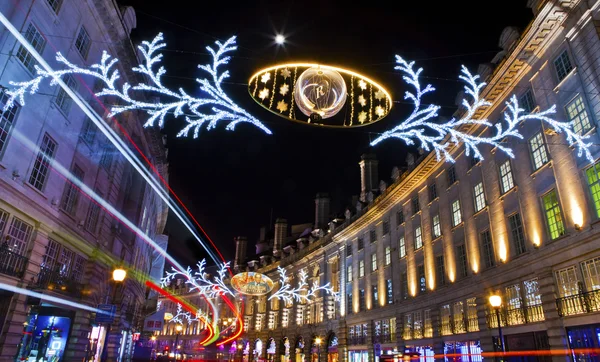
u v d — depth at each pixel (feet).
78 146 62.28
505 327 62.28
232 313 224.33
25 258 48.26
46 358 59.41
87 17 60.85
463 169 79.66
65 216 58.70
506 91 66.69
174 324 259.39
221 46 28.63
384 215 115.65
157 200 134.82
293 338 166.61
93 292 69.51
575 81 52.01
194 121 29.60
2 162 43.96
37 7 48.96
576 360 48.85
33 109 49.16
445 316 81.71
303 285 168.86
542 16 54.65
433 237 88.94
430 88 31.58
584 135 49.62
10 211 46.01
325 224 175.73
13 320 46.52
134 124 86.69
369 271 120.16
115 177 78.84
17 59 45.88
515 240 63.00
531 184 59.62
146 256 129.39
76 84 59.52
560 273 53.26
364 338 116.98
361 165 141.79
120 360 94.63
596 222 47.26
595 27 48.96
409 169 102.58
